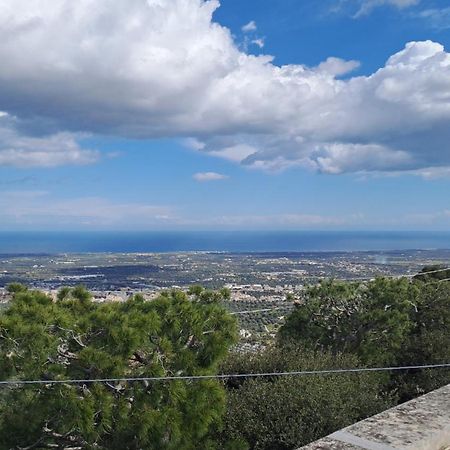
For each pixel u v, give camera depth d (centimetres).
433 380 1033
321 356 880
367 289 1178
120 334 586
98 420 577
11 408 579
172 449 578
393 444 276
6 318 573
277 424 654
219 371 829
